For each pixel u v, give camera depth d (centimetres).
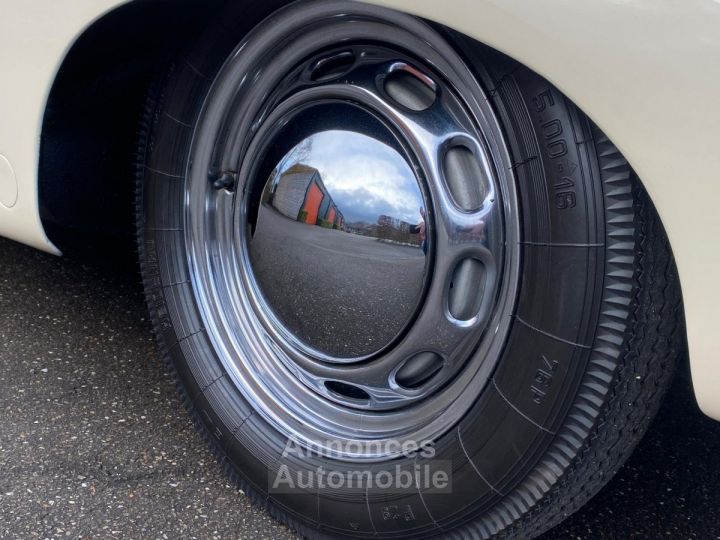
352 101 153
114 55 183
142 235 192
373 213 151
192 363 187
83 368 231
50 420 206
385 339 157
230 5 163
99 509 175
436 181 142
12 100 185
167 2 161
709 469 196
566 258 125
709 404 115
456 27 116
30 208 194
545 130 124
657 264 122
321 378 171
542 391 132
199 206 183
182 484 185
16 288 276
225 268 183
